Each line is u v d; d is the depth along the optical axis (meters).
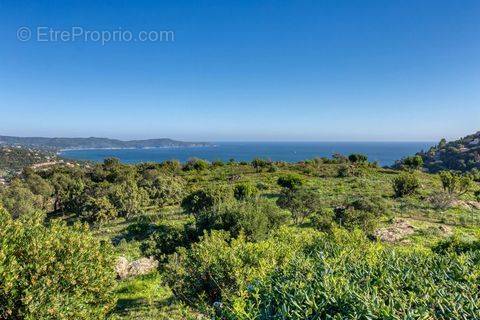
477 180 68.44
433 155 175.88
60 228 9.62
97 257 9.64
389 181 58.09
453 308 4.55
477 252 6.91
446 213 36.50
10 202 45.97
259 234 19.17
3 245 7.86
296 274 5.79
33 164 173.12
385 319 4.32
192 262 10.31
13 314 7.41
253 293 5.48
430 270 6.01
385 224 30.77
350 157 85.25
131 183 50.22
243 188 42.59
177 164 87.31
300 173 70.56
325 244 8.91
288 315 4.64
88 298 8.65
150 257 20.19
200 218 21.83
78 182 59.41
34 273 7.89
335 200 43.31
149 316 12.77
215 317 6.05
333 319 4.43
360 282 5.59
